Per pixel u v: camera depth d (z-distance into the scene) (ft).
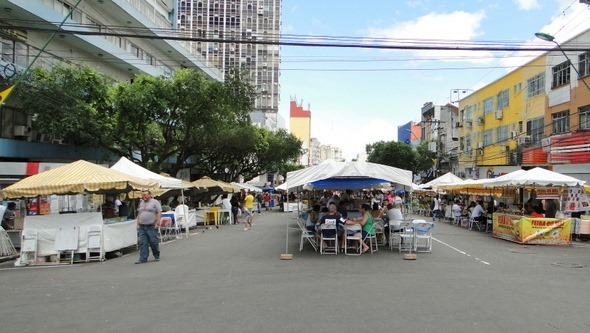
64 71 79.25
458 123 161.79
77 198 70.49
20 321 21.68
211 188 98.68
